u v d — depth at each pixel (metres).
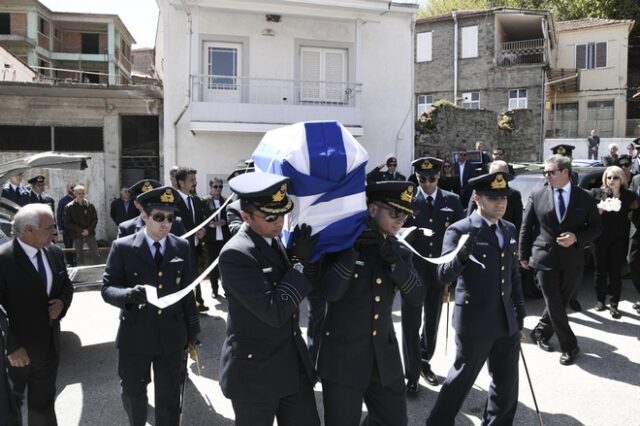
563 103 27.64
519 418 3.81
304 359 2.58
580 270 4.70
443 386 3.33
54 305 3.35
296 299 2.36
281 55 13.40
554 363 4.78
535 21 24.20
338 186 2.52
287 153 2.49
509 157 19.44
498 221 3.50
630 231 6.46
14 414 2.92
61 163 4.95
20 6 35.03
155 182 4.65
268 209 2.37
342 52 13.89
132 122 13.54
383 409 2.79
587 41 27.08
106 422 3.88
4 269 3.20
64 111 13.12
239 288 2.37
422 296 2.86
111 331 5.93
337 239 2.55
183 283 3.47
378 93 13.99
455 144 18.16
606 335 5.47
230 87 13.20
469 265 3.31
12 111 12.88
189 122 12.75
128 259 3.34
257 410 2.49
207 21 12.89
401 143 14.16
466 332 3.25
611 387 4.28
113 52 38.78
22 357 3.15
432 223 4.68
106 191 13.46
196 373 4.74
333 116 13.16
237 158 13.09
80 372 4.79
